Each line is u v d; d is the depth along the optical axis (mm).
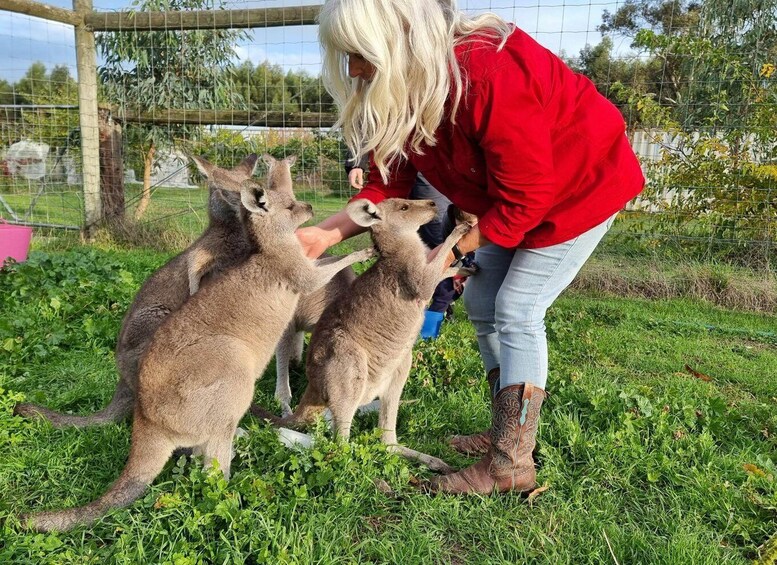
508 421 3176
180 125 10312
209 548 2717
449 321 6234
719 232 7734
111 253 8836
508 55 2609
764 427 4105
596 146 2824
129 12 9500
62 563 2617
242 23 8750
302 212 3564
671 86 9578
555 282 3150
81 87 9547
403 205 3662
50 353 4961
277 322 3574
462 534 2969
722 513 3098
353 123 2906
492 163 2709
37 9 8758
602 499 3219
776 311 7133
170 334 3236
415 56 2539
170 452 3193
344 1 2535
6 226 7574
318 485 3160
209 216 4488
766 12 8133
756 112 7648
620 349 5754
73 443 3557
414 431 3998
